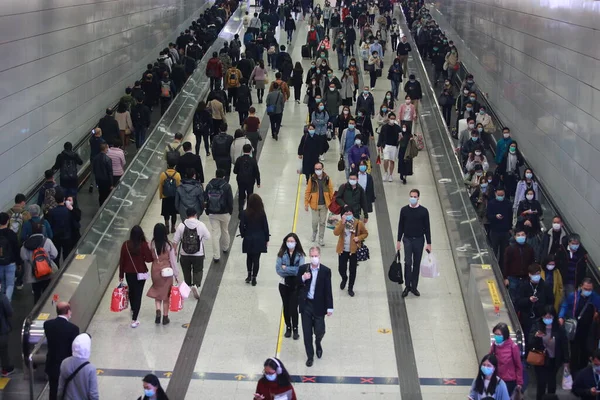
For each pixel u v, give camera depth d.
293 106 24.66
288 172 18.25
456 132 21.53
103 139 17.00
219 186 13.38
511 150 16.28
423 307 12.18
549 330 9.34
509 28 20.92
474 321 11.17
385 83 27.67
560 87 15.46
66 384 8.16
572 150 14.41
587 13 13.82
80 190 16.59
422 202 16.56
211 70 24.08
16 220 11.78
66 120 17.38
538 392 9.54
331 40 35.59
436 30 31.84
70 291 10.66
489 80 23.73
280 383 7.91
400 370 10.44
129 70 23.81
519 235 11.21
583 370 8.77
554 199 15.66
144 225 15.23
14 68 14.18
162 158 17.81
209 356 10.72
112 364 10.48
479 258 12.09
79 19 18.44
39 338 9.51
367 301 12.34
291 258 10.78
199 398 9.75
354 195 13.09
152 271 11.33
